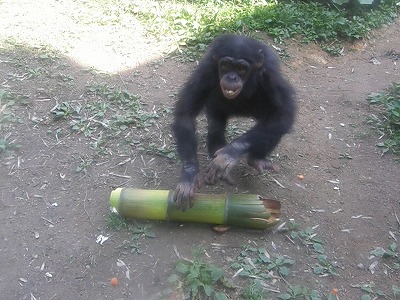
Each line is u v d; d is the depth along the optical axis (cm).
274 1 315
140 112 215
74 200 171
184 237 158
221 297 138
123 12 292
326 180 189
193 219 159
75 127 201
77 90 226
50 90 223
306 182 187
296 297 141
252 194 166
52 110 209
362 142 212
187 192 156
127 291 141
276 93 175
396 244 163
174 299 138
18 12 285
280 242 159
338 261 156
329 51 284
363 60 282
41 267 148
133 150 194
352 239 164
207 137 195
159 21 284
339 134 217
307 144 209
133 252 152
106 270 147
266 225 158
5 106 211
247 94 176
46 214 165
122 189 161
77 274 146
